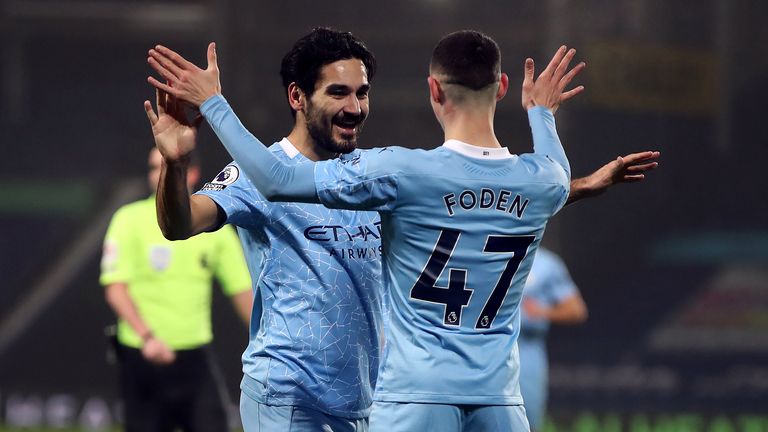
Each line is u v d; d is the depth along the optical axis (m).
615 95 55.16
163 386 22.00
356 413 13.95
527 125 56.62
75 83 64.50
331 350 13.68
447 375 12.02
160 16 60.28
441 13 56.88
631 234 58.81
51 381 53.19
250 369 14.02
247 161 11.74
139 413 22.05
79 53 64.06
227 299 48.62
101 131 64.50
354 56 13.67
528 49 56.28
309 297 13.63
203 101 12.03
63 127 64.50
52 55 64.12
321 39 13.58
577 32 55.28
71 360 53.62
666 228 59.16
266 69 55.38
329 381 13.72
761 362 54.69
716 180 59.06
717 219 59.12
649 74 55.81
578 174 55.75
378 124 57.41
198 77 12.09
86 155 64.31
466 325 12.18
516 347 12.59
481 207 12.06
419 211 11.98
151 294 21.95
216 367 22.61
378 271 13.95
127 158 64.19
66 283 55.50
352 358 13.80
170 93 12.00
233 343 48.47
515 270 12.34
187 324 22.08
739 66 58.31
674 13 56.62
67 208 62.12
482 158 12.17
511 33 56.12
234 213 13.18
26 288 56.44
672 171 58.69
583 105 54.81
